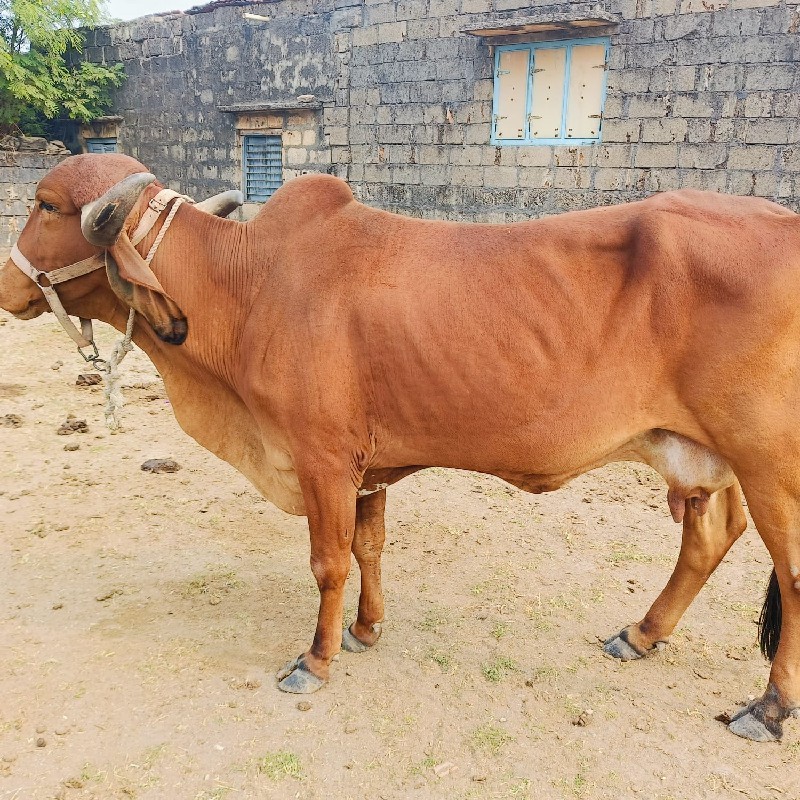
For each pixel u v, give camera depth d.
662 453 2.98
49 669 3.27
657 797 2.67
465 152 11.00
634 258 2.74
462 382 2.83
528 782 2.72
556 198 10.31
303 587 4.05
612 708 3.14
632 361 2.76
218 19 13.88
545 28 9.70
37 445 5.83
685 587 3.41
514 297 2.79
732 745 2.93
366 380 2.95
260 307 3.08
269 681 3.25
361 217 3.08
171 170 15.62
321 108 12.59
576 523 4.92
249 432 3.46
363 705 3.12
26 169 16.36
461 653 3.50
